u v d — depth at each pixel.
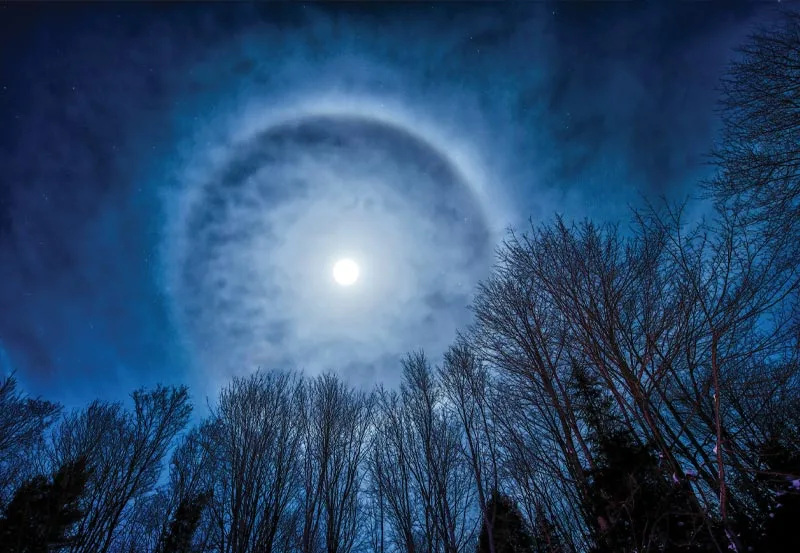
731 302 8.16
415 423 15.40
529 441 9.72
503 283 11.30
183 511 17.03
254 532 13.17
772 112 9.28
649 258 9.40
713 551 6.77
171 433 20.91
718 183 9.98
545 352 10.25
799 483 6.91
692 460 7.80
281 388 17.00
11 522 13.22
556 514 8.87
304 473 15.20
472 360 13.43
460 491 13.32
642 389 8.28
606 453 8.13
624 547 7.10
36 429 17.77
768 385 8.22
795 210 8.63
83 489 15.70
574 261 9.88
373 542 13.98
